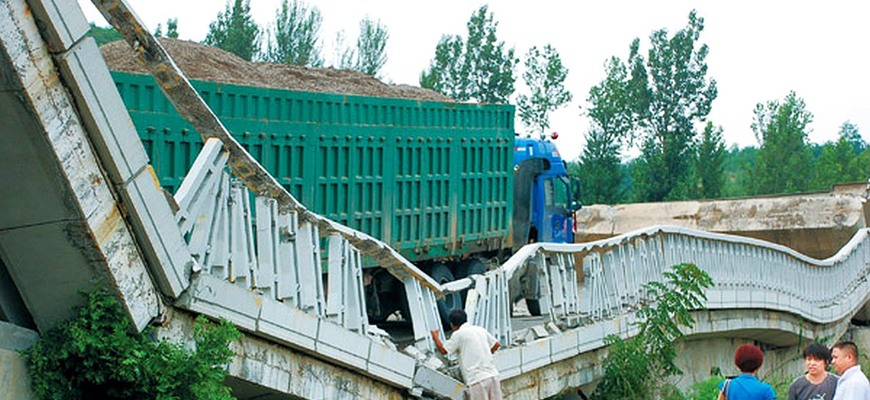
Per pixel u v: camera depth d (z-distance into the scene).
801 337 24.11
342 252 10.76
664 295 16.12
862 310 30.52
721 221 32.62
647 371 15.81
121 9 7.94
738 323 20.97
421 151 18.98
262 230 9.41
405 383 11.60
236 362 8.91
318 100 16.53
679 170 55.25
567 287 15.41
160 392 7.53
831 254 30.86
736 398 10.83
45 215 6.95
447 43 54.19
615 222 34.59
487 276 13.52
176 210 8.02
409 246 18.70
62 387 7.35
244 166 9.23
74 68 6.79
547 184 24.56
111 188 7.32
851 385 10.64
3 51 6.24
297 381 9.84
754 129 64.38
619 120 55.19
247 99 15.19
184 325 8.31
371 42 50.41
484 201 21.00
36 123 6.55
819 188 61.22
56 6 6.58
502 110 21.59
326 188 16.77
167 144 13.72
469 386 11.96
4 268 7.45
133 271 7.55
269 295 9.35
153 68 8.52
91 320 7.35
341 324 10.62
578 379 15.51
